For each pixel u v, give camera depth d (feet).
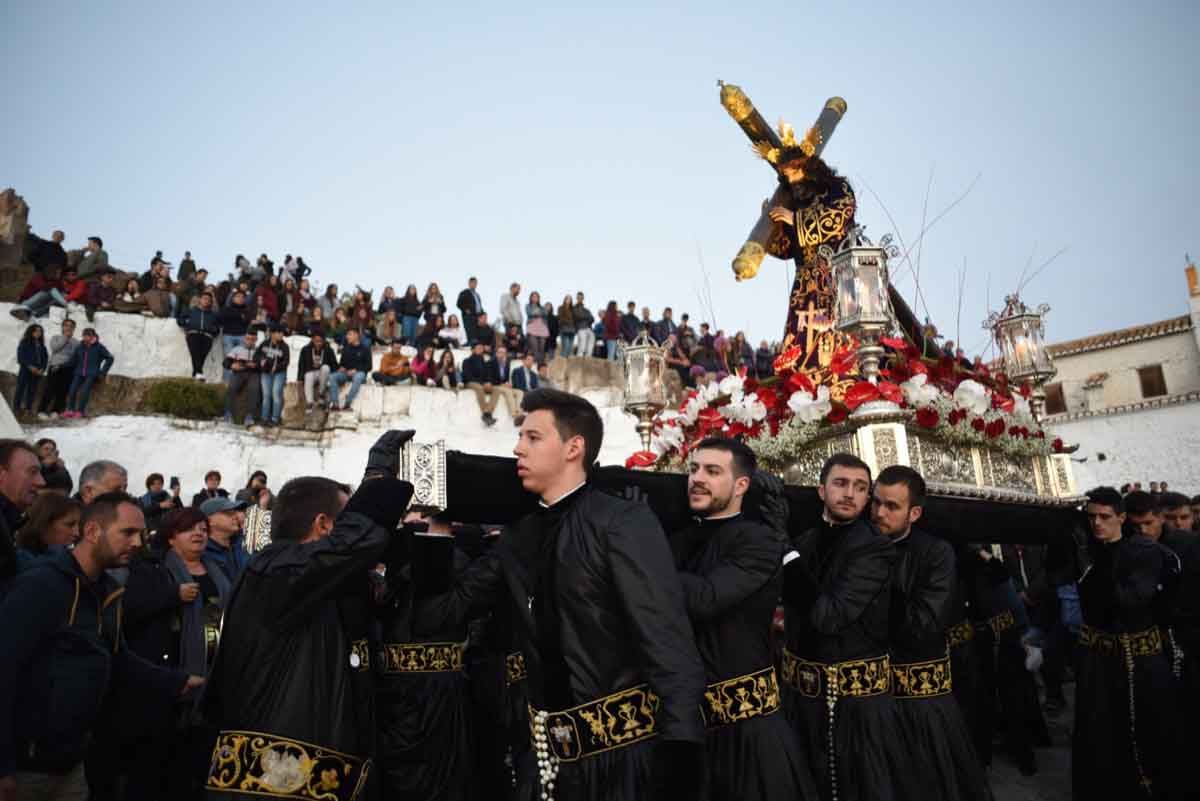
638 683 6.86
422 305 59.21
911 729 10.95
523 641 7.43
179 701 11.03
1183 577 12.69
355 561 7.52
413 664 11.32
